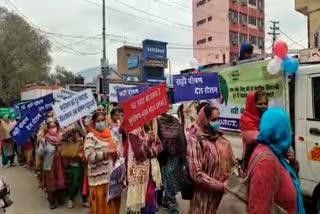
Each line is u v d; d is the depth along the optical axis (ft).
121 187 20.65
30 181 37.29
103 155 21.21
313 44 71.56
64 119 27.66
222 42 227.40
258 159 9.17
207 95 23.88
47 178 27.61
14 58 173.27
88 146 21.33
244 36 231.30
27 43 177.68
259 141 9.57
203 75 23.90
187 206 26.40
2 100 171.53
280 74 22.43
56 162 27.71
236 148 25.67
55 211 26.94
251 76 24.58
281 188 9.21
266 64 23.32
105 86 72.43
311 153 21.03
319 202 21.04
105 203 21.36
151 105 20.16
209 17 235.40
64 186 27.76
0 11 180.86
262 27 240.12
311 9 71.97
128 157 20.22
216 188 13.19
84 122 28.55
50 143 27.81
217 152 13.75
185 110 25.40
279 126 9.42
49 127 28.45
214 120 13.98
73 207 28.02
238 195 9.67
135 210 20.03
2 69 170.71
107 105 47.91
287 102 22.16
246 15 232.73
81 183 27.71
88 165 21.75
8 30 175.11
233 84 26.27
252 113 14.39
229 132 26.55
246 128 14.37
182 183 14.32
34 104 35.63
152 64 181.47
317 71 20.97
